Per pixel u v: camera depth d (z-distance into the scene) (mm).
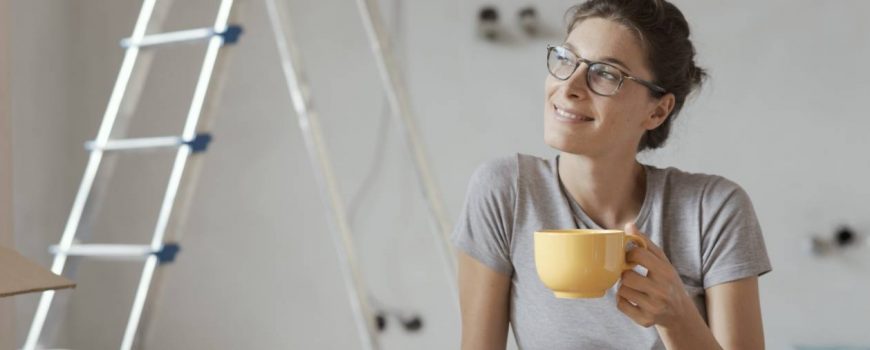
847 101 3168
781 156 3232
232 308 3809
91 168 2584
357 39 3670
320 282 3705
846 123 3170
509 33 3492
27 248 3746
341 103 3691
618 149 1442
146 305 2330
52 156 3879
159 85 3885
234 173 3818
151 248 2354
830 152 3186
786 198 3229
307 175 3723
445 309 3555
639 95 1405
